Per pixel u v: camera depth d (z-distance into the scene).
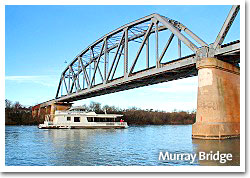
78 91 71.44
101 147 27.19
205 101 29.50
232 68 32.19
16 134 45.22
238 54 29.22
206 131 28.73
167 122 124.19
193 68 35.31
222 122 28.95
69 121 60.69
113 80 53.50
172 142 31.25
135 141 33.31
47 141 33.16
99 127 61.97
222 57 31.14
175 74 40.59
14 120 92.12
